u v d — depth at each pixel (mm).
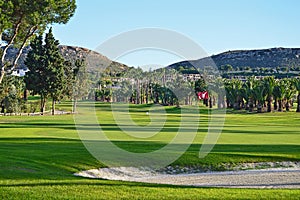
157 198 11516
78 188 12523
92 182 13523
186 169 19391
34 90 74688
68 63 76375
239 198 11602
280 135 34188
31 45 74562
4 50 38250
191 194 12031
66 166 17734
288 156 21688
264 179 17688
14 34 37062
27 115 70938
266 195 11992
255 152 22703
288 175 18500
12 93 78938
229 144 26594
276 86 86562
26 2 34531
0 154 18859
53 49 74750
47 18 36469
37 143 25219
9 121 52406
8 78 74750
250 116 71062
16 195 11469
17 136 30797
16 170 15172
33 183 13000
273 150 23594
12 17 35562
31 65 74250
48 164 17547
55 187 12547
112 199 11352
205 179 17656
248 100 89375
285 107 92125
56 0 35281
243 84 96188
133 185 13281
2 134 32625
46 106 85062
